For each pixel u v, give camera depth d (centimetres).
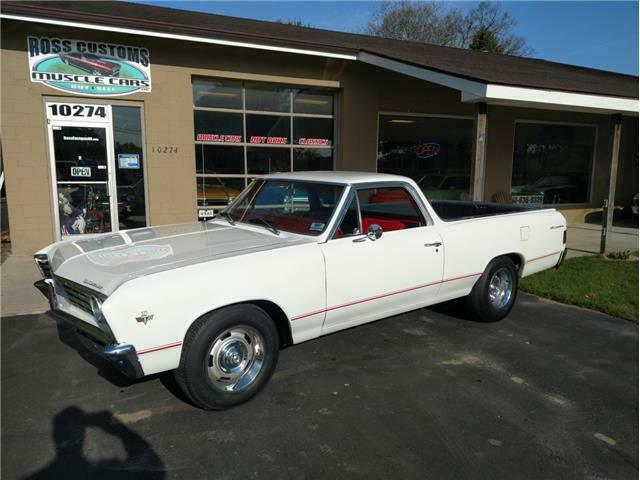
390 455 291
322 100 1073
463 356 441
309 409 344
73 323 342
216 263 333
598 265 808
